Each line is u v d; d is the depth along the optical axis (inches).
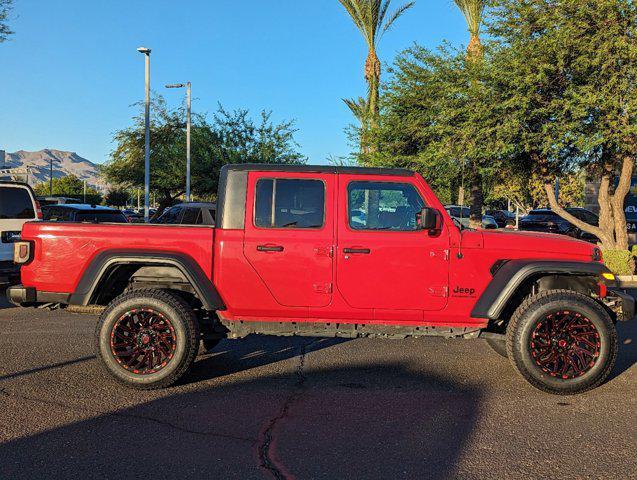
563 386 193.8
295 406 182.1
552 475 132.9
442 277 201.5
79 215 518.6
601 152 578.6
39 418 167.8
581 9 510.9
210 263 203.0
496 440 154.2
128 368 196.9
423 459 141.6
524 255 203.2
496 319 213.6
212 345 251.4
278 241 201.8
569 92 522.3
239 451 145.6
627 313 206.5
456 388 202.8
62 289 204.2
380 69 944.9
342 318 204.2
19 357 237.5
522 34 570.6
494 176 713.0
